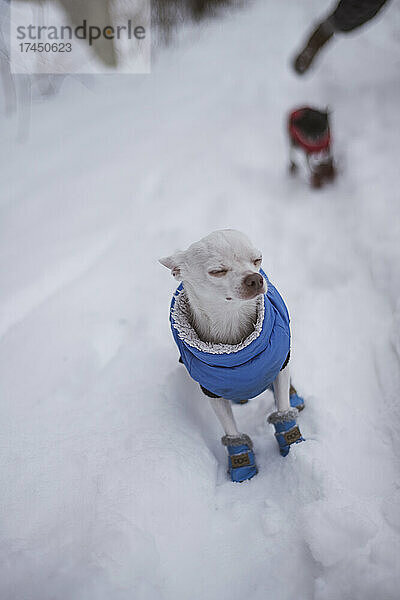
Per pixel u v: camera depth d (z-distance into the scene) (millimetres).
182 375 1046
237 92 2234
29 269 1366
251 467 854
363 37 2439
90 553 708
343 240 1341
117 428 931
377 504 736
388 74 2080
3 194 1681
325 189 1562
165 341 1141
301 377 1024
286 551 732
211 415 1006
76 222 1540
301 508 744
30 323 1215
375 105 1878
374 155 1588
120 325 1206
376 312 1123
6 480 872
